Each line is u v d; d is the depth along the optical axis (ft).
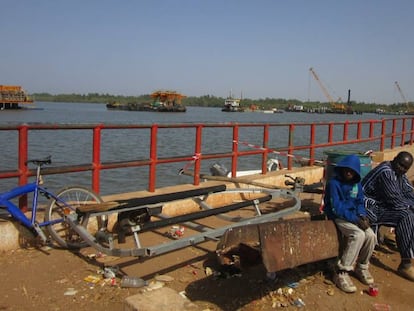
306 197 29.43
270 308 13.70
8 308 13.01
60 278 15.16
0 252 16.97
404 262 16.70
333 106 502.38
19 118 225.97
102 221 19.34
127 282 14.57
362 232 15.02
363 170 24.09
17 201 19.97
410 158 17.29
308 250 13.79
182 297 12.45
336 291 15.11
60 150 90.27
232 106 524.11
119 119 240.73
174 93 447.42
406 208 16.87
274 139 128.88
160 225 15.64
